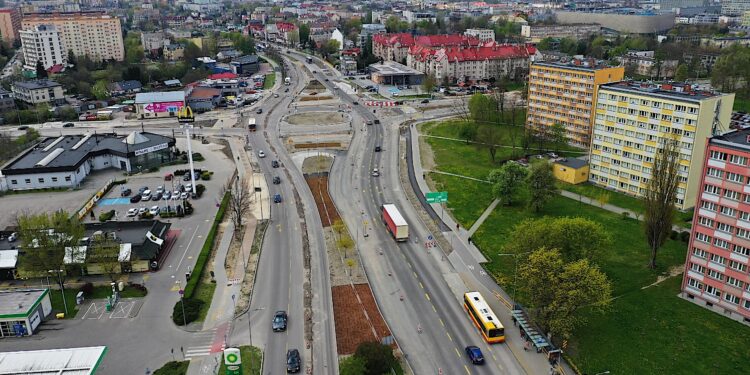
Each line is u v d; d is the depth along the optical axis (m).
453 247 151.25
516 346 109.06
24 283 133.25
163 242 148.88
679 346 107.81
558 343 109.12
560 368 102.56
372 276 135.75
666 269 137.25
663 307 120.88
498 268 139.25
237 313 120.06
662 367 102.06
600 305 112.56
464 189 195.50
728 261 115.69
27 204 186.38
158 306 123.00
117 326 115.69
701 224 119.25
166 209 177.38
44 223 131.88
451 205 181.38
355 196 189.88
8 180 198.50
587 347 108.25
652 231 135.12
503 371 101.88
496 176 180.50
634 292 127.38
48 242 124.81
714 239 117.31
